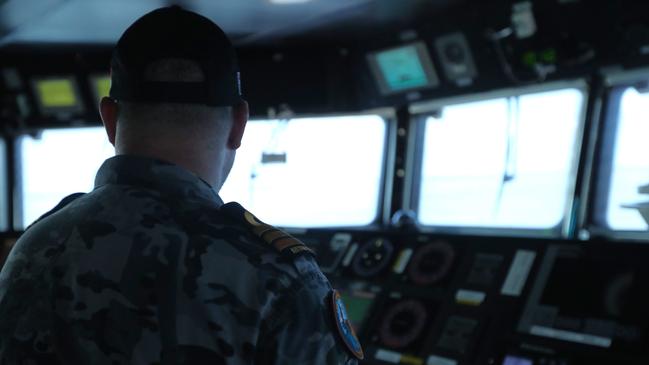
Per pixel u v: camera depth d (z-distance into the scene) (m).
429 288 3.40
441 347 3.14
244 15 4.06
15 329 1.05
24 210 5.81
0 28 4.43
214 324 0.98
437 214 4.50
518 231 4.03
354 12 3.92
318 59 4.74
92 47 5.03
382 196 4.81
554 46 3.69
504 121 4.11
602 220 3.77
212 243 1.03
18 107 5.50
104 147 5.55
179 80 1.07
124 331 1.00
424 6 3.81
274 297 1.00
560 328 2.88
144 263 1.02
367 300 3.59
